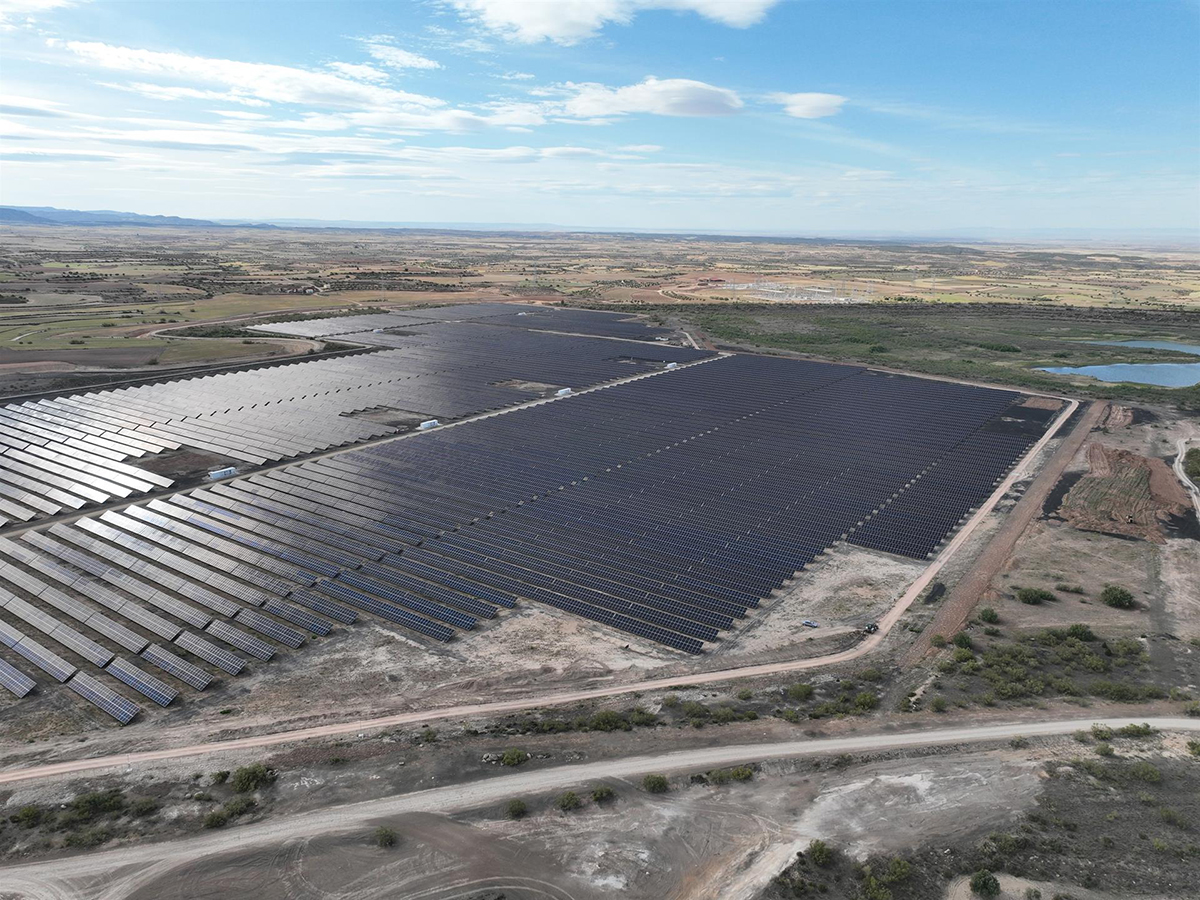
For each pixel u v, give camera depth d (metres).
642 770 38.62
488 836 34.16
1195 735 40.56
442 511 73.38
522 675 48.72
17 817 35.41
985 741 40.41
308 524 70.75
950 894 30.69
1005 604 57.72
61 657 50.31
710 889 31.20
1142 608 56.78
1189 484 85.00
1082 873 31.36
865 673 48.03
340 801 36.47
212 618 55.03
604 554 64.75
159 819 35.38
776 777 37.97
